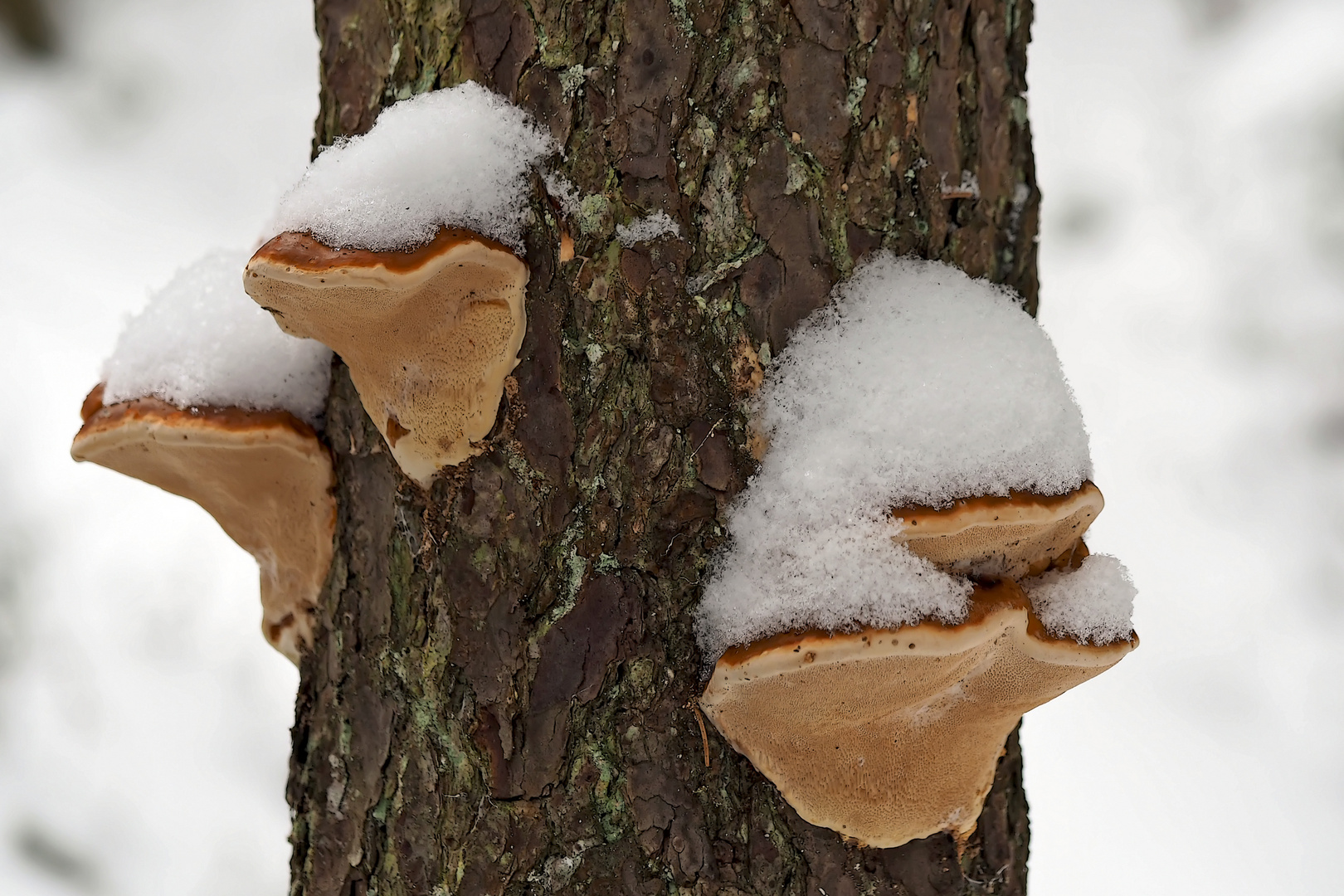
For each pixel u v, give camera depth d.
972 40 1.71
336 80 1.72
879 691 1.65
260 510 1.74
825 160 1.69
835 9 1.68
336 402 1.72
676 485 1.69
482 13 1.68
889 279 1.69
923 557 1.65
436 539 1.70
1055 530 1.66
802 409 1.68
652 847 1.71
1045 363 1.68
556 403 1.68
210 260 1.74
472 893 1.71
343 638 1.74
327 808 1.75
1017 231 1.73
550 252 1.67
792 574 1.65
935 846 1.72
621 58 1.67
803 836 1.71
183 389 1.71
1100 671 1.67
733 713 1.68
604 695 1.70
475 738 1.71
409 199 1.64
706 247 1.68
